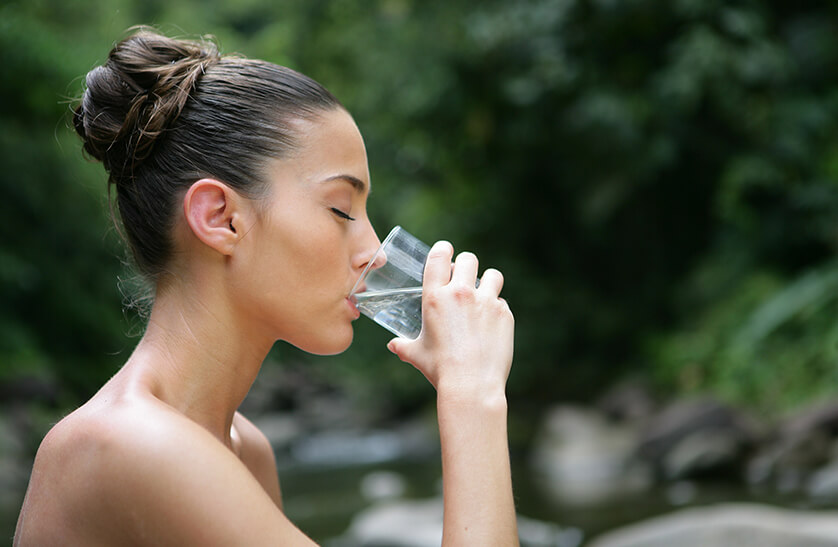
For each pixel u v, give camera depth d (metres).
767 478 5.94
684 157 9.34
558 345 10.40
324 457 9.89
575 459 7.39
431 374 0.97
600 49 9.07
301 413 12.70
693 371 8.24
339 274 1.00
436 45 9.94
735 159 8.73
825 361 7.18
